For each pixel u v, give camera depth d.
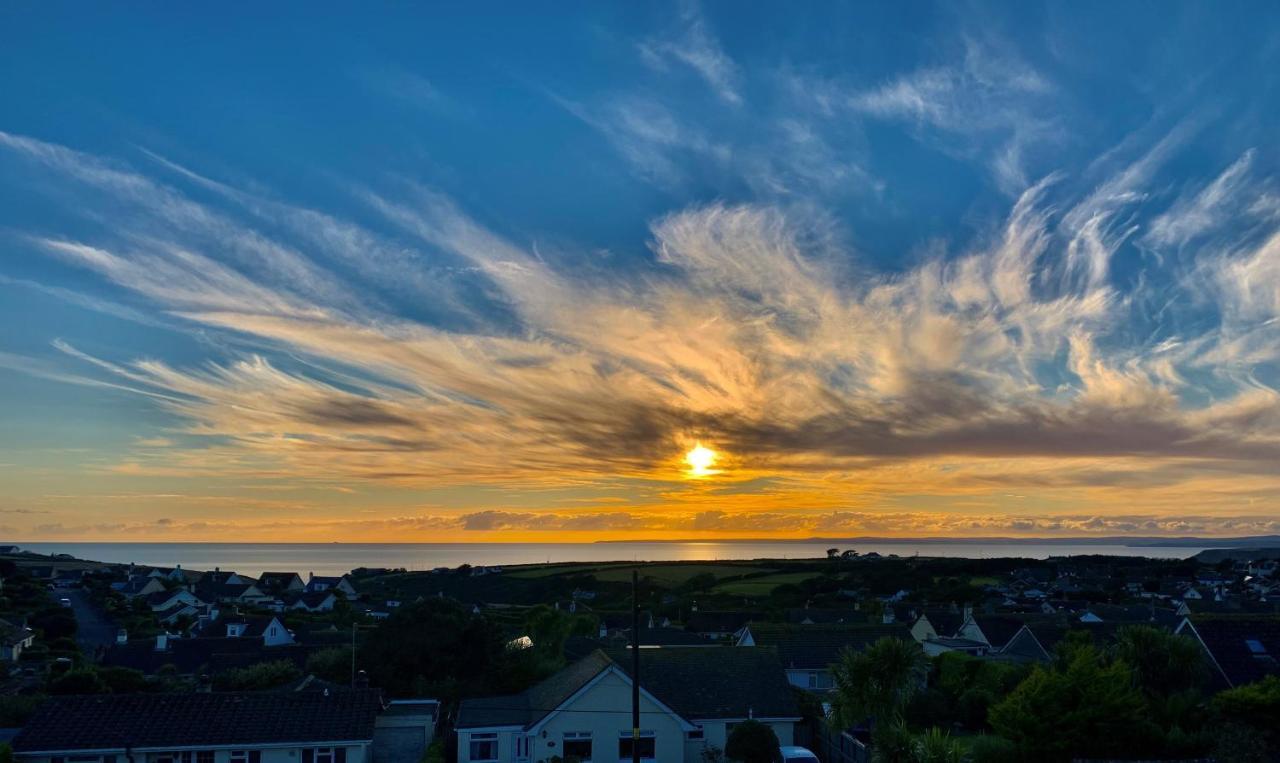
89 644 98.56
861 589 158.50
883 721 38.31
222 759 38.44
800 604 138.25
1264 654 43.22
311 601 167.00
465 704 44.94
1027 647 70.19
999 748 33.16
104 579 190.62
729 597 148.00
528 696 46.72
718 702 43.38
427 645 55.72
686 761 42.06
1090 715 31.59
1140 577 195.62
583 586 175.62
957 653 50.44
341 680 55.69
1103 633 69.06
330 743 39.28
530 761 40.84
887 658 39.03
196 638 78.12
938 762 32.62
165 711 39.94
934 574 184.00
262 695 41.59
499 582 194.62
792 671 62.06
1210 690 41.69
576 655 66.19
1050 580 189.12
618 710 41.19
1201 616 45.62
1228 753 30.89
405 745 43.88
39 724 38.19
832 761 41.28
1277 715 32.00
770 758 39.69
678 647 48.31
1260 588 164.75
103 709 39.56
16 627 89.25
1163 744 31.55
